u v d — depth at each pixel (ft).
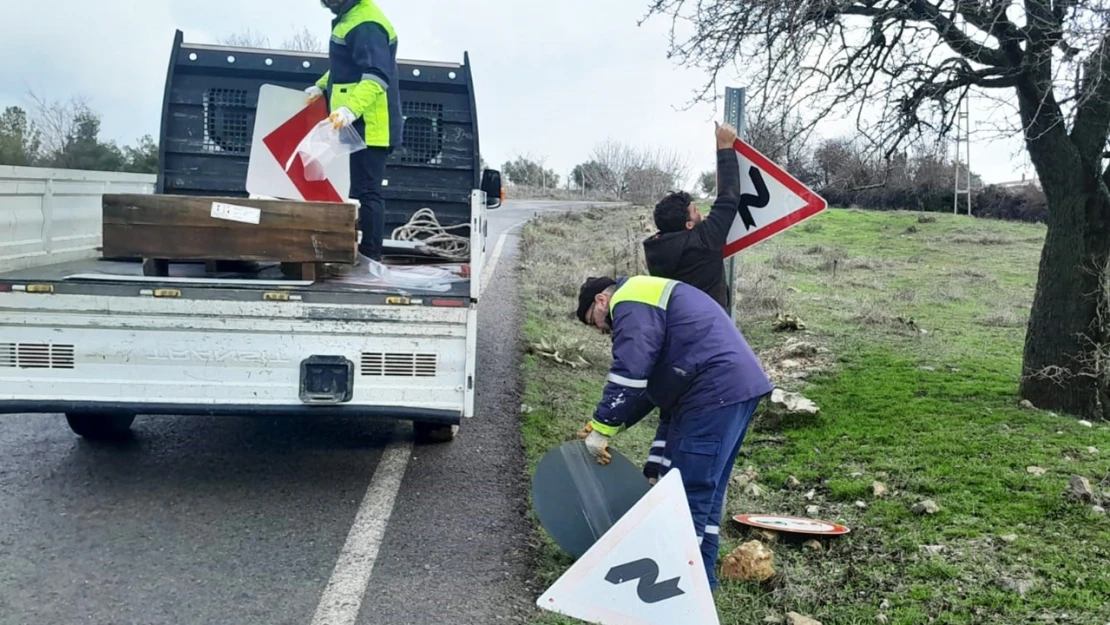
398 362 15.87
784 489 18.92
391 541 15.24
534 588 13.97
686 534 12.12
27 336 15.33
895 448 20.76
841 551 15.69
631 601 12.15
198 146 24.35
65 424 21.04
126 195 16.06
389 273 18.90
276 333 15.64
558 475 14.19
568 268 49.80
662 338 12.93
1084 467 19.08
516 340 31.60
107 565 13.89
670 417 13.87
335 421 22.06
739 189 15.57
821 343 33.50
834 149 26.18
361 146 19.70
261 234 16.33
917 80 22.75
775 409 23.04
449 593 13.55
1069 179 23.41
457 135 25.20
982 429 22.06
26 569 13.65
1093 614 13.06
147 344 15.48
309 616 12.62
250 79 24.47
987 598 13.66
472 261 16.01
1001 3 19.95
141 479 17.60
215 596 13.06
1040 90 21.65
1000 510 16.97
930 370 28.96
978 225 82.28
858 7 22.13
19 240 19.11
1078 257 23.62
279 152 20.15
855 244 72.33
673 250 15.29
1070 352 23.85
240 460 18.97
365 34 19.89
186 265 19.39
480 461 19.51
